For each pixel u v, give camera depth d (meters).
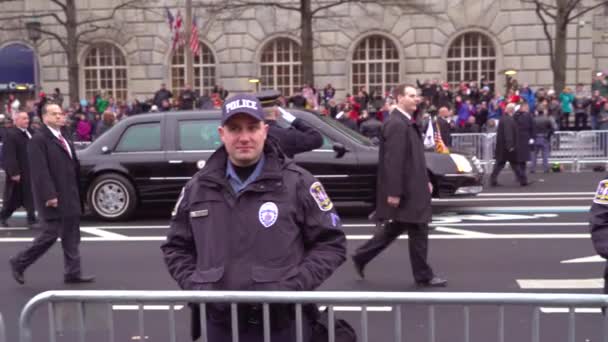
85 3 27.66
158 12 27.22
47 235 6.77
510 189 14.02
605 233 3.53
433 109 19.34
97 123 20.20
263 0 26.48
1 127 17.52
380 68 26.59
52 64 28.16
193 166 10.34
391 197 6.21
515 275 6.90
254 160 2.95
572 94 20.88
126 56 27.75
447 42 25.88
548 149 17.02
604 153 16.98
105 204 10.59
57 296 3.08
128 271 7.43
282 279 2.85
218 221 2.90
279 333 2.93
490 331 5.12
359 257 6.78
